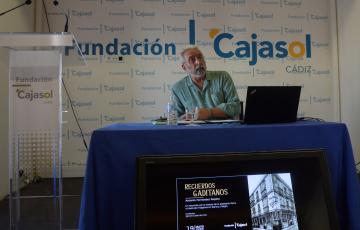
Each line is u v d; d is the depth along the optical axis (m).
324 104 4.21
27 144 1.80
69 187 3.41
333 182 1.39
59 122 1.80
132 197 1.28
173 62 4.06
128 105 4.00
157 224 1.12
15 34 1.68
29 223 2.26
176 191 1.16
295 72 4.20
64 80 3.91
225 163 1.21
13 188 1.95
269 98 1.53
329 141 1.38
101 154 1.26
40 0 3.89
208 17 4.10
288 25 4.20
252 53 4.15
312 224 1.17
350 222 1.36
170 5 4.06
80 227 1.20
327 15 4.21
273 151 1.25
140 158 1.18
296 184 1.22
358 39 3.74
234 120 1.85
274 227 1.17
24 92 1.80
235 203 1.18
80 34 3.94
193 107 2.60
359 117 3.79
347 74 3.99
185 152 1.30
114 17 3.99
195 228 1.13
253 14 4.16
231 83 2.68
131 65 4.01
